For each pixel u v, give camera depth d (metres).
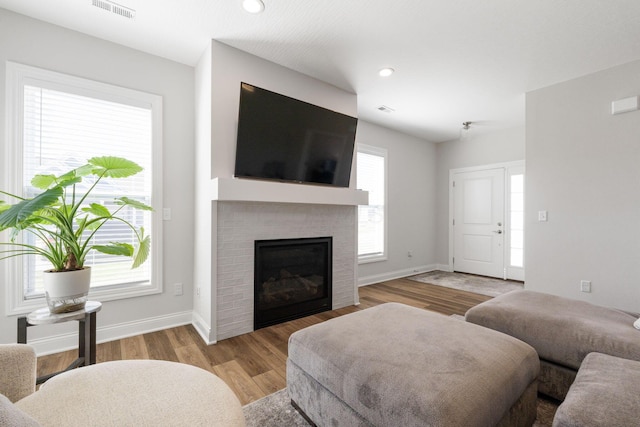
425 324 1.57
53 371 1.94
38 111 2.16
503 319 1.84
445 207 5.62
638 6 1.97
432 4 1.98
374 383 1.11
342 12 2.07
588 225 2.89
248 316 2.59
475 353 1.24
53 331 2.20
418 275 5.17
